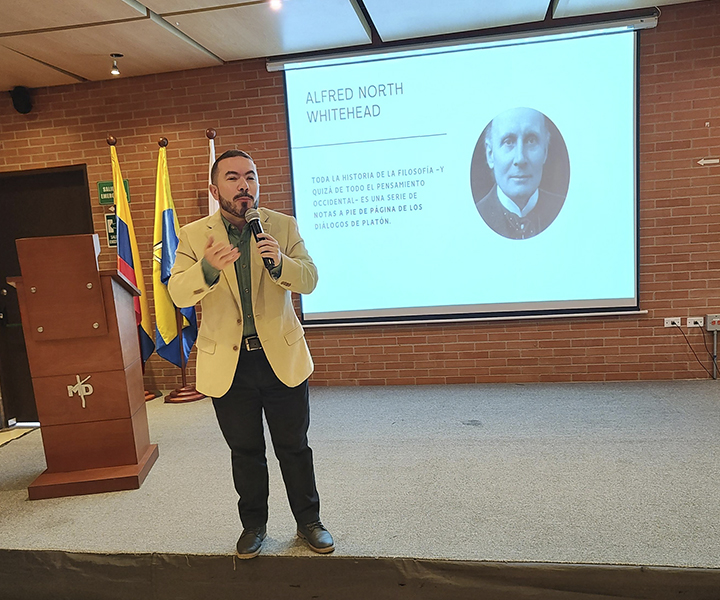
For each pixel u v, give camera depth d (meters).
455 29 3.86
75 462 2.87
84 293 2.74
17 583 2.26
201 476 2.89
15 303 4.54
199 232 1.97
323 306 4.39
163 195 4.19
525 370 4.23
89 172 4.47
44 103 4.45
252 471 2.07
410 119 4.15
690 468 2.66
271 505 2.51
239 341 1.92
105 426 2.87
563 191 4.03
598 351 4.13
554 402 3.73
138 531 2.34
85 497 2.71
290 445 2.04
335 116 4.21
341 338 4.39
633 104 3.88
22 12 3.06
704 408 3.46
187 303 1.86
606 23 3.75
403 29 3.80
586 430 3.21
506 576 1.98
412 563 2.02
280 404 1.99
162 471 2.98
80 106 4.43
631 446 2.95
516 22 3.79
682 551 1.98
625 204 3.98
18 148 4.51
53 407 2.83
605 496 2.43
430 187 4.18
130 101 4.38
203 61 4.12
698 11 3.74
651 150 3.92
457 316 4.26
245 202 1.86
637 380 4.11
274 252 1.77
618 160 3.95
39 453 3.48
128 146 4.43
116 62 3.95
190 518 2.44
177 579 2.15
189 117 4.35
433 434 3.29
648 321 4.06
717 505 2.30
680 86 3.82
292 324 2.01
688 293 4.00
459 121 4.10
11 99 4.46
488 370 4.27
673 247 3.98
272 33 3.64
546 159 4.02
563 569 1.95
